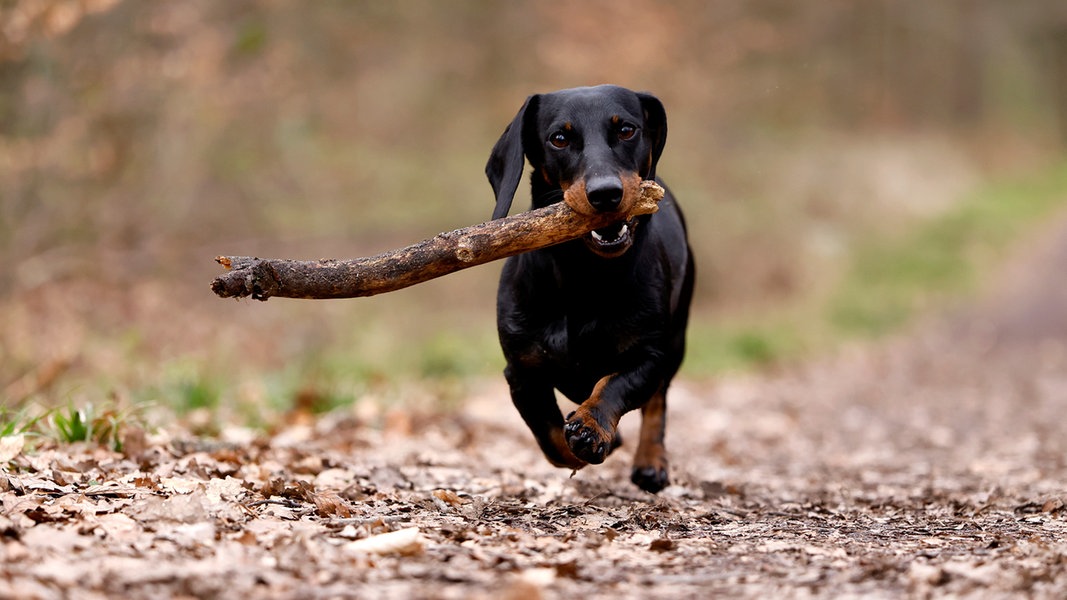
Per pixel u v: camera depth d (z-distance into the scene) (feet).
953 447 33.04
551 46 89.92
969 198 112.57
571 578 13.97
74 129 44.86
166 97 50.29
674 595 13.32
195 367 35.35
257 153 60.44
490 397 39.81
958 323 72.08
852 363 58.65
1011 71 161.58
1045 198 121.70
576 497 21.53
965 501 21.58
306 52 69.15
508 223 16.85
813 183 92.79
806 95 113.70
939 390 48.42
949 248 92.07
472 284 60.59
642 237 18.74
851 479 26.55
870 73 127.24
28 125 43.50
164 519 15.71
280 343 45.91
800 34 114.42
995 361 58.18
